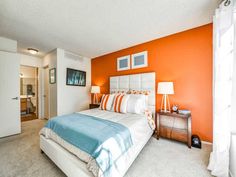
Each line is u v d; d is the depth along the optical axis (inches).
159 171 59.4
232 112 62.3
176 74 99.4
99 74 164.4
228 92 55.6
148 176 56.1
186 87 94.9
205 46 87.1
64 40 113.3
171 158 70.3
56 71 134.1
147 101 109.3
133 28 92.0
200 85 89.2
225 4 56.0
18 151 78.8
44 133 74.1
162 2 64.6
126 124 67.5
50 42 117.6
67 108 143.4
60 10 70.5
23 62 153.3
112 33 99.9
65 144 58.7
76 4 65.6
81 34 101.3
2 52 101.1
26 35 102.2
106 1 63.6
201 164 64.7
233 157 53.0
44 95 171.3
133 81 121.9
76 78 153.3
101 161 42.1
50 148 65.2
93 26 88.8
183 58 96.3
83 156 48.7
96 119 76.7
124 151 53.3
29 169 61.1
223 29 56.8
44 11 71.2
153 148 82.0
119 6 67.6
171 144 87.7
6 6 66.2
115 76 139.0
